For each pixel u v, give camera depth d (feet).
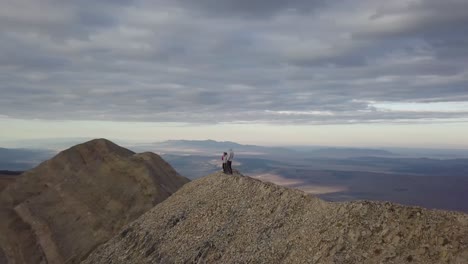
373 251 54.60
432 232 53.11
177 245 82.89
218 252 73.56
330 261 56.08
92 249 114.93
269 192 82.69
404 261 50.96
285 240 67.15
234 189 90.99
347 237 58.90
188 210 93.15
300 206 73.92
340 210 65.26
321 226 64.49
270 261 64.28
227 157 103.19
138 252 90.38
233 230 77.30
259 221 75.97
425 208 57.98
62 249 119.34
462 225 52.80
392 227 56.75
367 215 60.90
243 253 69.72
